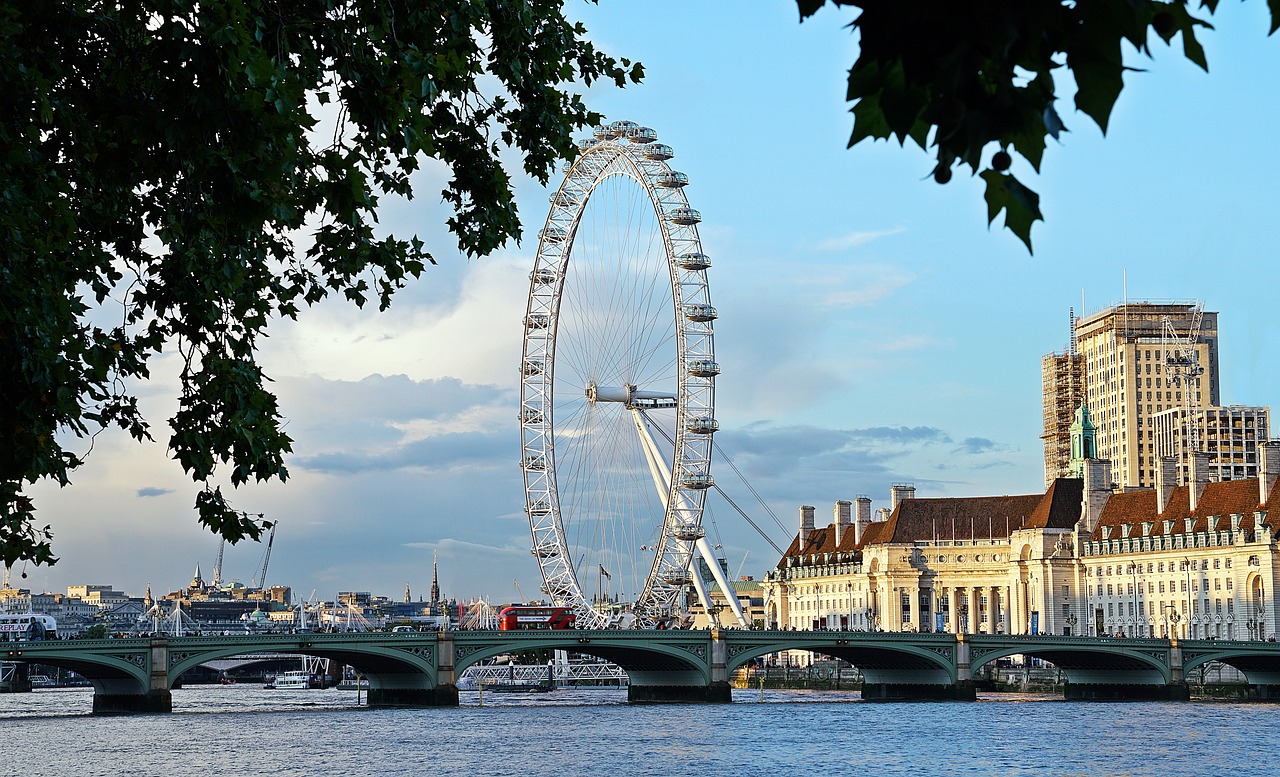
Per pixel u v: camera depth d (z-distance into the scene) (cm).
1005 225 1112
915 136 1122
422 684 19938
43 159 2761
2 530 3200
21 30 2512
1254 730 15000
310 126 2692
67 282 3097
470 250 3934
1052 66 1083
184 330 3216
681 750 13350
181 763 12588
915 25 1077
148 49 2662
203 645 18225
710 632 19800
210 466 3161
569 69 4100
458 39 3512
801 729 15425
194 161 2600
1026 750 13188
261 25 2611
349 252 3488
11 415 2695
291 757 13000
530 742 14162
